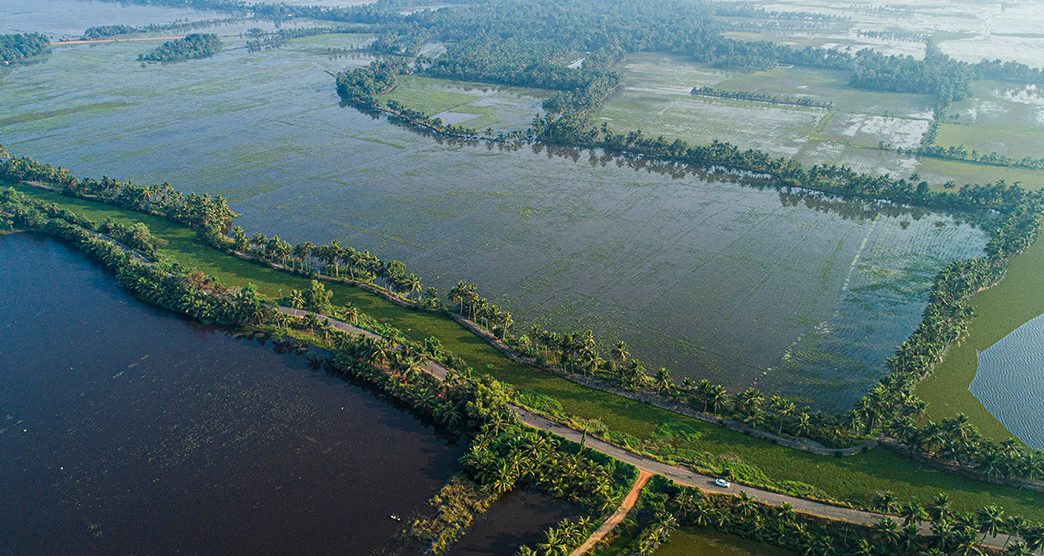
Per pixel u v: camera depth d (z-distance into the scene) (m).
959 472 134.88
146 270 199.62
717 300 198.38
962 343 178.75
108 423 148.88
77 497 130.12
